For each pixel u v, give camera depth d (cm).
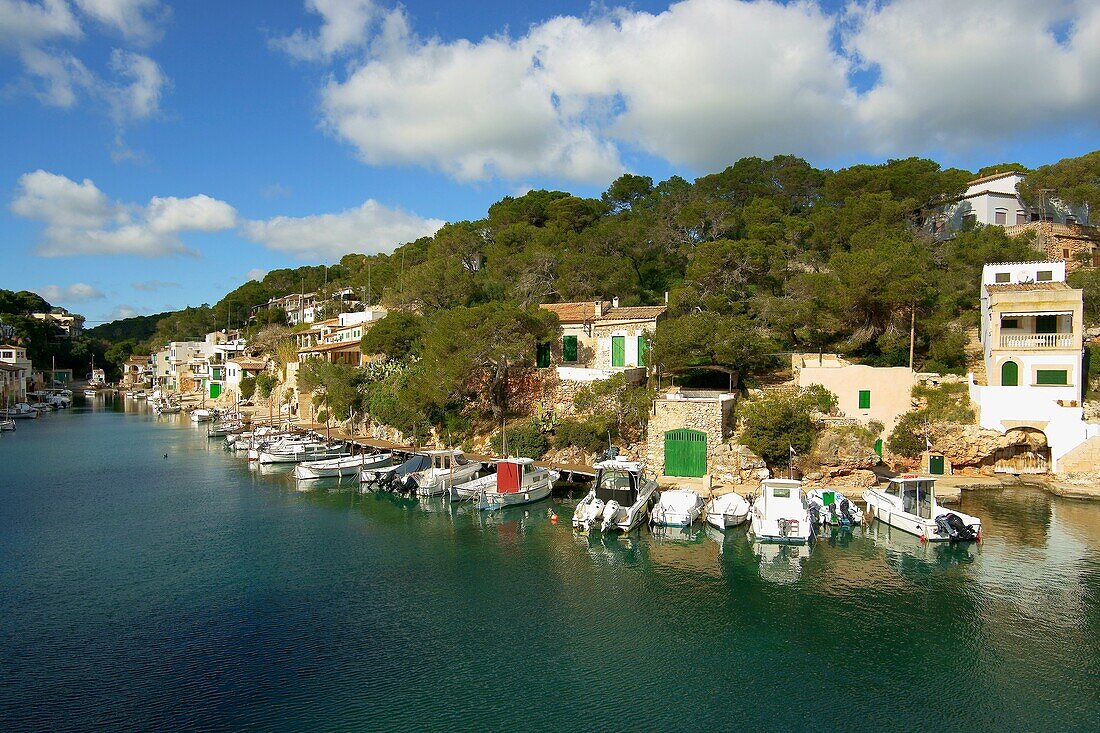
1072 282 5831
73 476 5825
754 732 1919
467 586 3062
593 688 2161
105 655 2381
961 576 3109
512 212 10650
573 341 6456
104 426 9888
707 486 4359
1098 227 7881
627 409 5212
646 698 2102
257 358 12700
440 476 4922
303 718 1986
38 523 4197
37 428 9612
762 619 2683
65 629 2595
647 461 4894
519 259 8700
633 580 3120
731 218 8812
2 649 2427
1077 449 4638
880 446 4931
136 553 3569
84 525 4150
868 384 5038
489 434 5909
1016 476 4816
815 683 2191
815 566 3275
